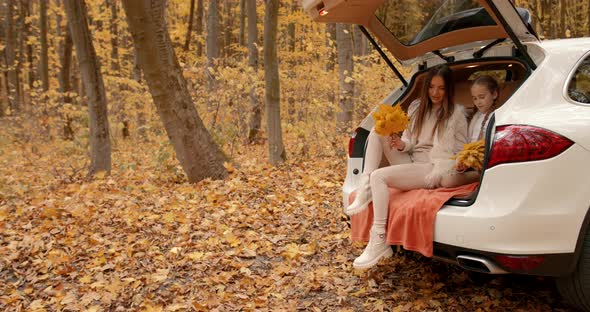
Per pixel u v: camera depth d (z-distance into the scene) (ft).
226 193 21.86
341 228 16.88
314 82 43.57
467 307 10.83
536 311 10.40
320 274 13.10
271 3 28.14
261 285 12.78
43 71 62.64
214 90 37.32
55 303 12.28
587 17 71.00
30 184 28.94
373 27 13.26
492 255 9.18
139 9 22.35
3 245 16.80
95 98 29.12
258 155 35.32
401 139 12.64
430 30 12.92
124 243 16.34
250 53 46.19
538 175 8.96
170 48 24.12
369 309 11.18
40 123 48.24
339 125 35.29
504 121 9.45
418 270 12.98
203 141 25.27
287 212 19.11
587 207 9.04
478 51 12.55
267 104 29.17
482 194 9.45
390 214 10.95
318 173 25.99
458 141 11.76
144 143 47.03
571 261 9.19
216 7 52.26
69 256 15.10
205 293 12.25
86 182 27.96
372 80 36.78
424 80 13.08
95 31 61.00
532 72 10.22
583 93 9.84
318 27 63.77
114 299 12.26
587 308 9.69
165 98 24.23
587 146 9.04
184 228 17.15
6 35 68.95
